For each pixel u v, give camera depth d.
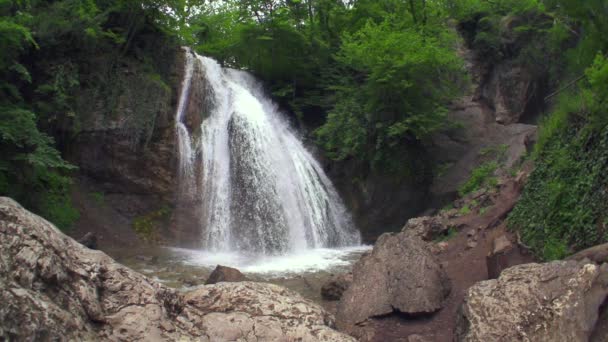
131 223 14.58
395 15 20.33
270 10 21.03
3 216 4.67
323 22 22.05
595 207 7.30
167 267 11.91
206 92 17.98
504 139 17.83
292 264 13.05
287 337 5.32
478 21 22.53
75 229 13.37
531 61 20.50
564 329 5.34
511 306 5.90
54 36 14.08
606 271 5.64
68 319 4.29
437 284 7.85
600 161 7.64
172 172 15.48
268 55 21.19
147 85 15.48
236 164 16.78
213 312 5.56
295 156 18.56
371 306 7.58
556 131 10.05
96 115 14.60
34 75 14.08
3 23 11.14
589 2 6.94
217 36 26.75
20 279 4.25
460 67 19.02
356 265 8.84
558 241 7.85
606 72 6.29
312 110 21.50
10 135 11.10
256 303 5.79
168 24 17.81
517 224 9.53
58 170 14.19
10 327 3.82
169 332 4.89
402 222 17.69
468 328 5.99
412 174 17.81
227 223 15.84
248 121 17.33
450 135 18.77
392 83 16.77
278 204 16.70
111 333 4.59
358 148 17.78
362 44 17.72
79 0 14.61
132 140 14.78
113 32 16.06
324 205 18.27
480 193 12.63
